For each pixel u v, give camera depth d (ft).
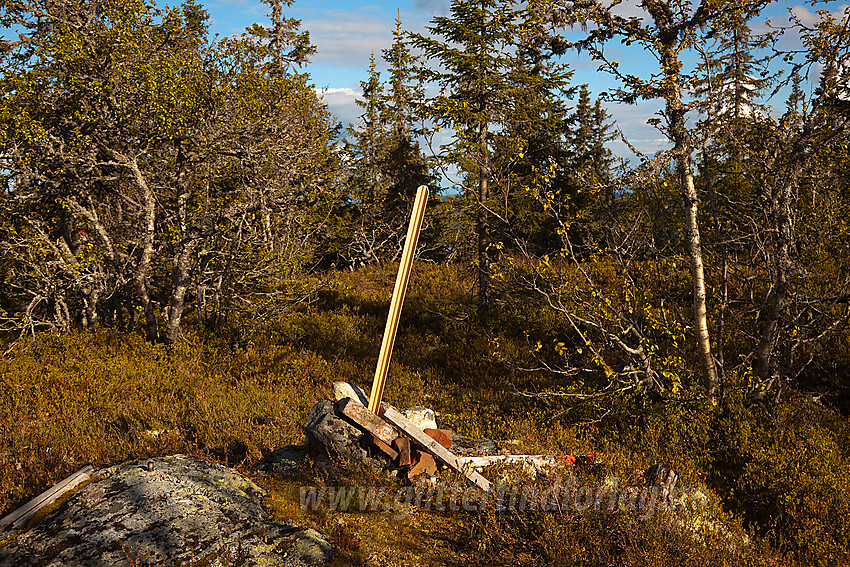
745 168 31.17
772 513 23.43
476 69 44.24
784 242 30.22
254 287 47.16
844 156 28.55
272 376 36.73
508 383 35.60
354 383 37.11
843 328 33.24
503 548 15.98
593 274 46.21
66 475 20.79
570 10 28.37
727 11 26.61
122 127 44.27
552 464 22.12
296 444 24.14
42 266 43.70
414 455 20.83
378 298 61.87
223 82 45.27
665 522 17.44
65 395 31.83
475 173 45.57
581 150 69.77
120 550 13.28
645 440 27.58
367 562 14.19
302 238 55.26
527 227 47.19
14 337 47.57
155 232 48.78
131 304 48.80
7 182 44.29
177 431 26.23
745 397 30.99
